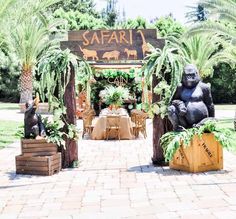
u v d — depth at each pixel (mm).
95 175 6816
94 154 9250
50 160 6836
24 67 25141
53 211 4797
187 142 6559
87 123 12945
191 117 6922
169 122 7527
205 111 6992
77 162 7602
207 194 5332
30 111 7086
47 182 6340
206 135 6785
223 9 14477
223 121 18156
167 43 7914
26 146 7000
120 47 7812
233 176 6391
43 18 15555
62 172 7133
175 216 4453
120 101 13289
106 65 18109
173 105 7078
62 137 7500
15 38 23547
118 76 21281
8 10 11016
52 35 24172
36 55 24609
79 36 7855
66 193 5621
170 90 7242
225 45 17250
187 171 6840
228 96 38719
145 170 7137
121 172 7020
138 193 5500
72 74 7609
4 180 6539
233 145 6879
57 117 7398
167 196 5293
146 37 7801
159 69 7121
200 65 22141
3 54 35688
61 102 7457
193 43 21969
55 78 7426
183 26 33438
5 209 4941
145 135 12406
